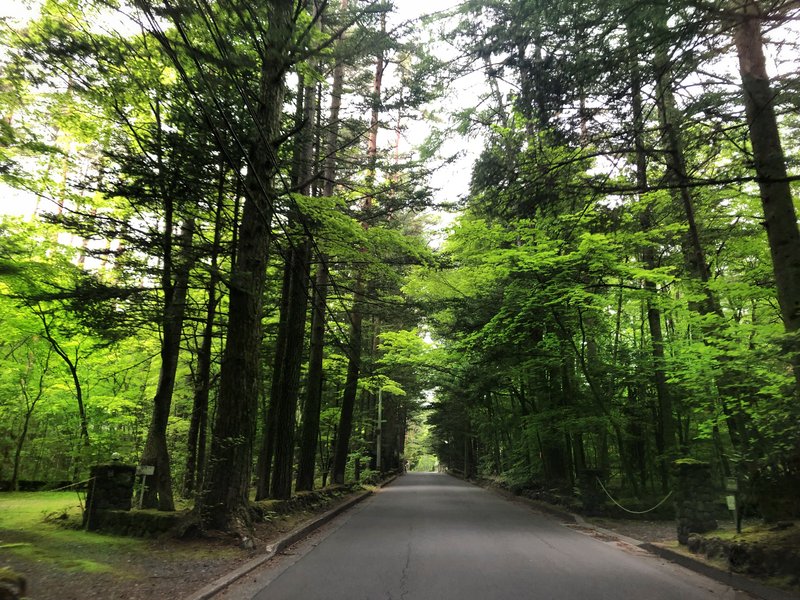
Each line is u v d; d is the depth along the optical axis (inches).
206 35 355.3
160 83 425.4
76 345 671.8
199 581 284.7
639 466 761.6
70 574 279.0
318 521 555.8
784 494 331.9
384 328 1245.7
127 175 426.3
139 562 322.3
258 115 442.6
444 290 812.6
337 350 1011.3
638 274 559.5
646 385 705.6
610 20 282.2
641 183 507.2
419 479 2010.3
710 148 450.3
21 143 445.7
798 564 273.4
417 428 3865.7
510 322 703.7
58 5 377.4
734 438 490.6
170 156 416.5
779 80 306.7
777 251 333.4
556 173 336.2
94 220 422.3
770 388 357.4
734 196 557.0
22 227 548.7
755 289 497.0
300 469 753.0
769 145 331.9
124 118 437.4
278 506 537.0
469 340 761.6
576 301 618.5
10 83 415.5
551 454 855.7
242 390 429.7
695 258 585.3
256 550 378.9
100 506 427.8
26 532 395.9
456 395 1257.4
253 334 442.6
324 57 425.4
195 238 597.9
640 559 380.5
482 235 656.4
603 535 503.5
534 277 657.6
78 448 537.3
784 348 305.6
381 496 1043.9
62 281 529.3
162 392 485.4
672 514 606.5
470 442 1924.2
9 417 799.1
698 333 634.2
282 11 326.0
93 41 363.6
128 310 432.1
